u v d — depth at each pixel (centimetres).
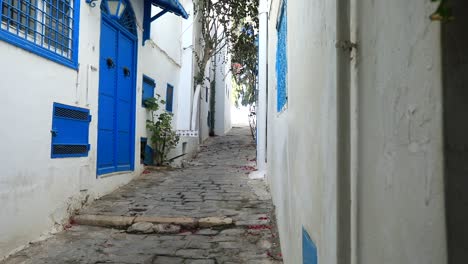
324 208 164
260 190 702
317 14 187
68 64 517
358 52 129
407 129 88
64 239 455
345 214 136
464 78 73
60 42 506
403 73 90
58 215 494
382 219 104
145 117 895
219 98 2028
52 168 481
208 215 532
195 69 1334
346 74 136
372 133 114
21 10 423
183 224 505
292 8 311
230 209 568
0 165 382
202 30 1423
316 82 190
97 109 612
